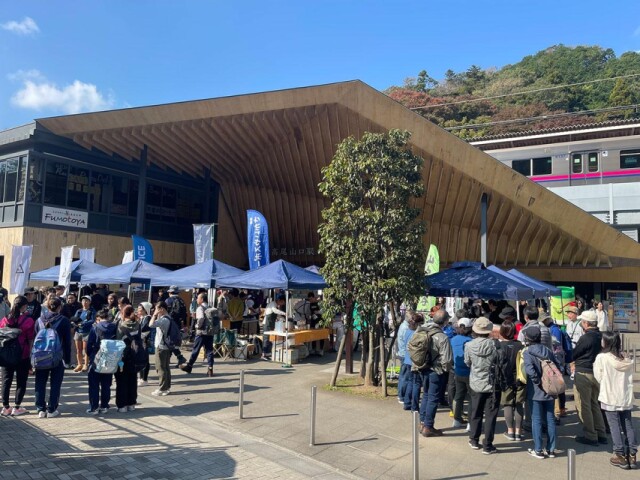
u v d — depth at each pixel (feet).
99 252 72.54
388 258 30.96
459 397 25.20
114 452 20.45
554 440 20.94
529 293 35.47
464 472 19.21
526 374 21.49
